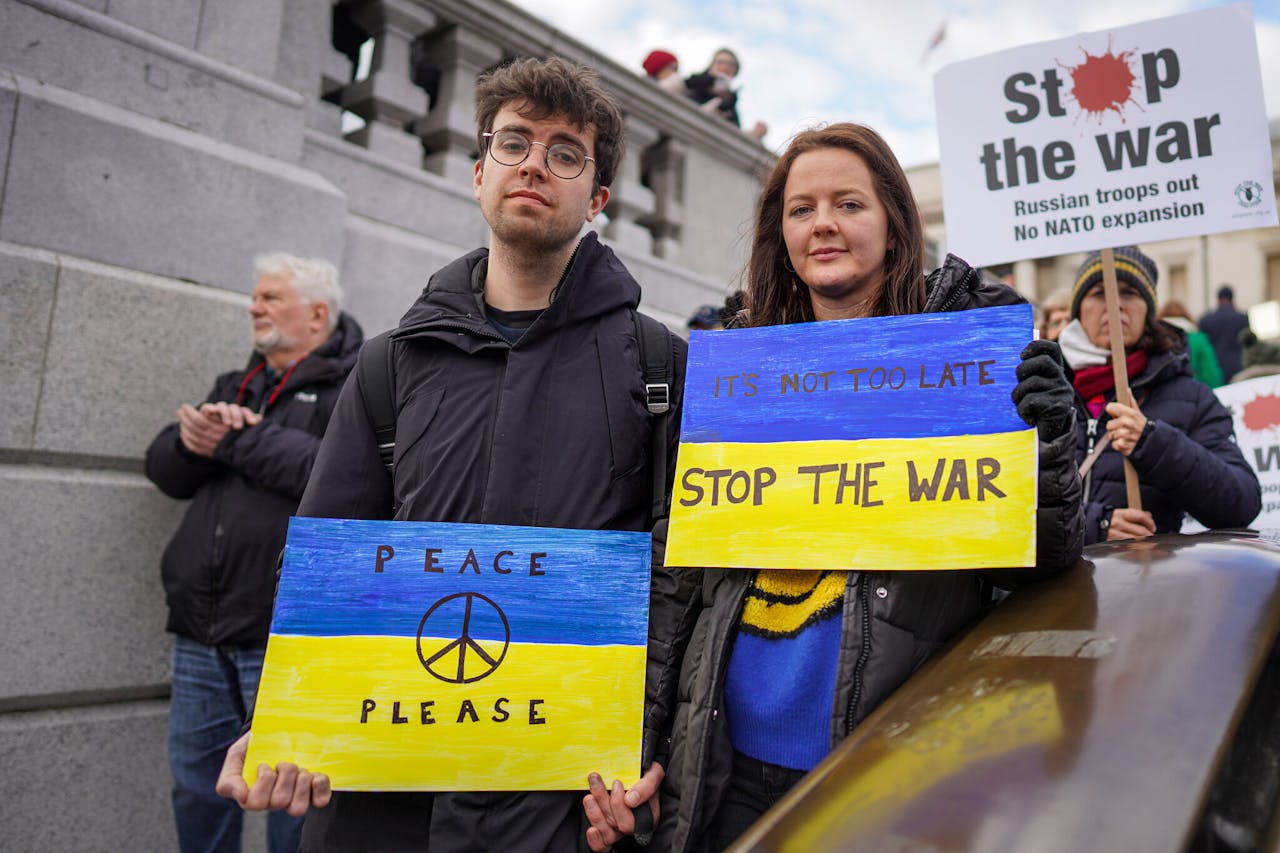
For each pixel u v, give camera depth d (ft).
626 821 5.08
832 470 5.02
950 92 8.64
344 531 5.46
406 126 16.46
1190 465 7.60
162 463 10.00
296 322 10.44
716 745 5.04
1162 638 3.21
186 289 11.23
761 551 4.96
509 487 5.66
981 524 4.53
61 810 9.98
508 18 15.89
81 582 10.27
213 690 9.70
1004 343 4.98
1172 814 2.36
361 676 5.21
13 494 9.86
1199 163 7.80
